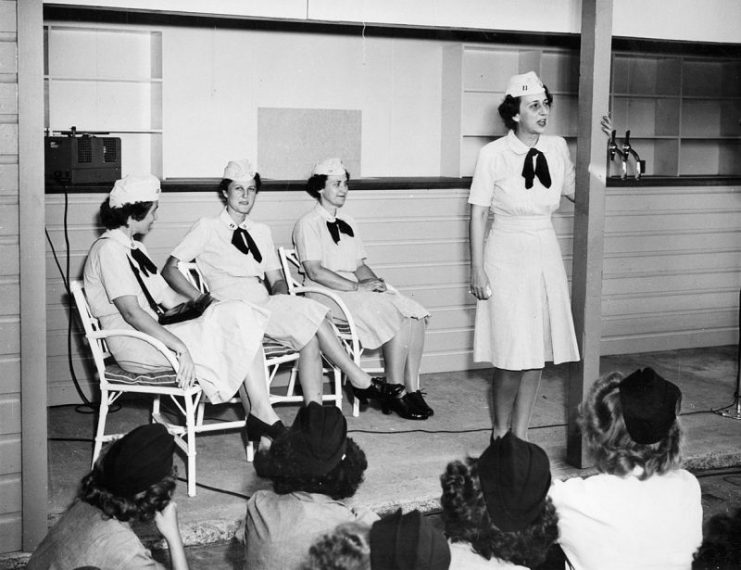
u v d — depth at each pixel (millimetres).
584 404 2486
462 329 6406
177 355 4121
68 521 2393
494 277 4305
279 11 4766
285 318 4574
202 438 4824
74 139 5344
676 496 2391
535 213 4281
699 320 7164
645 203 6844
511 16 4902
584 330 4359
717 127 8750
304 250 5270
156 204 4293
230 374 4148
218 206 5676
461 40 7449
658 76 8422
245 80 7055
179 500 3932
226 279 4957
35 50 3311
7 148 3324
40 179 3352
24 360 3400
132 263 4215
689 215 7016
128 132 6938
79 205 5324
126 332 4020
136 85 6953
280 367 5863
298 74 7180
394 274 6191
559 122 8008
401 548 1790
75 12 6586
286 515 2324
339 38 7246
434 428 5016
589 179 4301
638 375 2428
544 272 4285
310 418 2379
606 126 4289
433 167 7633
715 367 6531
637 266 6887
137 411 5309
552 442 4812
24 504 3455
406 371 5270
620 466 2387
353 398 5629
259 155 7141
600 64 4254
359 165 7395
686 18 5148
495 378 4434
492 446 2168
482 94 7797
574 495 2379
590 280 4344
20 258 3363
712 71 8703
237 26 6980
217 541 3693
